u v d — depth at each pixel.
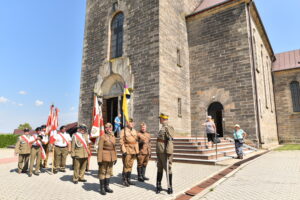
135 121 15.95
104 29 19.89
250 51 16.55
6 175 8.84
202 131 17.62
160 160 6.17
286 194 5.61
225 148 13.16
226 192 5.90
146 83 15.92
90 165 10.73
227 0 17.69
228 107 16.72
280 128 23.86
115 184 7.05
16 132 35.66
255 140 15.26
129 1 18.42
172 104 16.31
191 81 18.95
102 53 19.44
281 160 10.59
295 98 23.81
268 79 22.64
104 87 18.75
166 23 17.02
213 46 18.25
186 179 7.51
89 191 6.35
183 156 11.32
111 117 18.64
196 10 21.00
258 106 15.77
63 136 9.61
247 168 8.84
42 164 10.76
